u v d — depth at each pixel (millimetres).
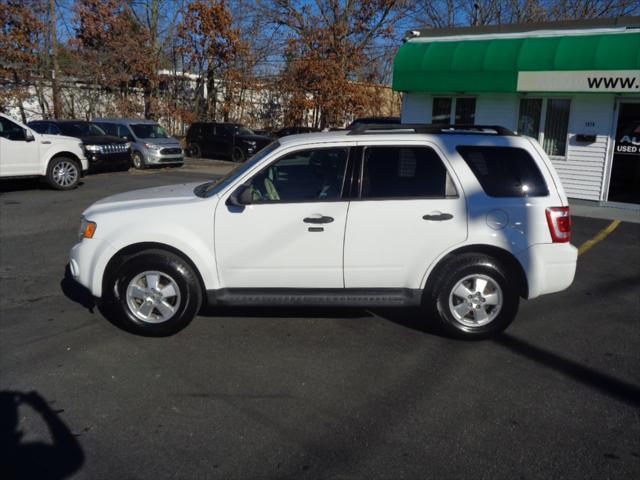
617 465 3211
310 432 3545
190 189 5602
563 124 13125
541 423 3658
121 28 26641
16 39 23719
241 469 3172
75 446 3391
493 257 4953
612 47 11477
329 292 5004
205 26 27359
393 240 4863
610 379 4305
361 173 4906
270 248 4891
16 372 4348
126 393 4043
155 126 21172
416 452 3332
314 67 27953
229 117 29906
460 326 4977
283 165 4965
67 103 25688
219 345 4902
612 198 12938
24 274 6961
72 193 13516
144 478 3094
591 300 6223
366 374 4367
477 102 13836
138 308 5027
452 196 4875
